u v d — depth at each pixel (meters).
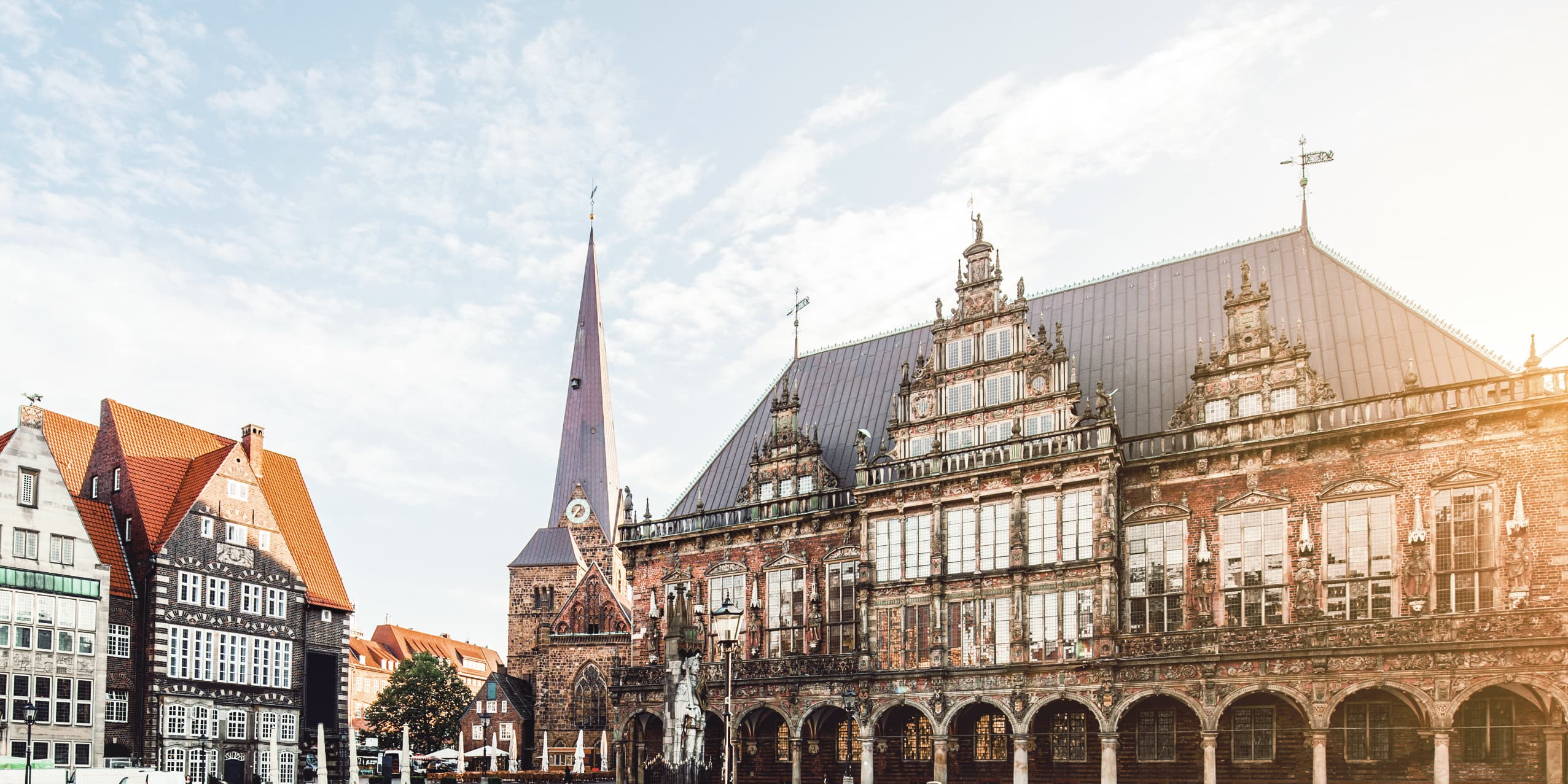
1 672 69.19
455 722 136.88
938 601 62.59
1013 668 59.09
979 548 62.12
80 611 73.81
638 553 78.56
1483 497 49.91
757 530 72.69
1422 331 56.28
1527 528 48.69
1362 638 49.94
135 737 77.69
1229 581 55.28
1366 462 52.75
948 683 61.44
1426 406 52.22
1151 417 61.94
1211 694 53.47
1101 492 58.00
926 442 67.25
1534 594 48.19
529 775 87.38
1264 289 57.88
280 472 100.56
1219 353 58.78
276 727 79.88
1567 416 48.47
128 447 85.38
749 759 70.81
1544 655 46.22
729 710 48.47
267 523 88.75
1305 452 54.12
